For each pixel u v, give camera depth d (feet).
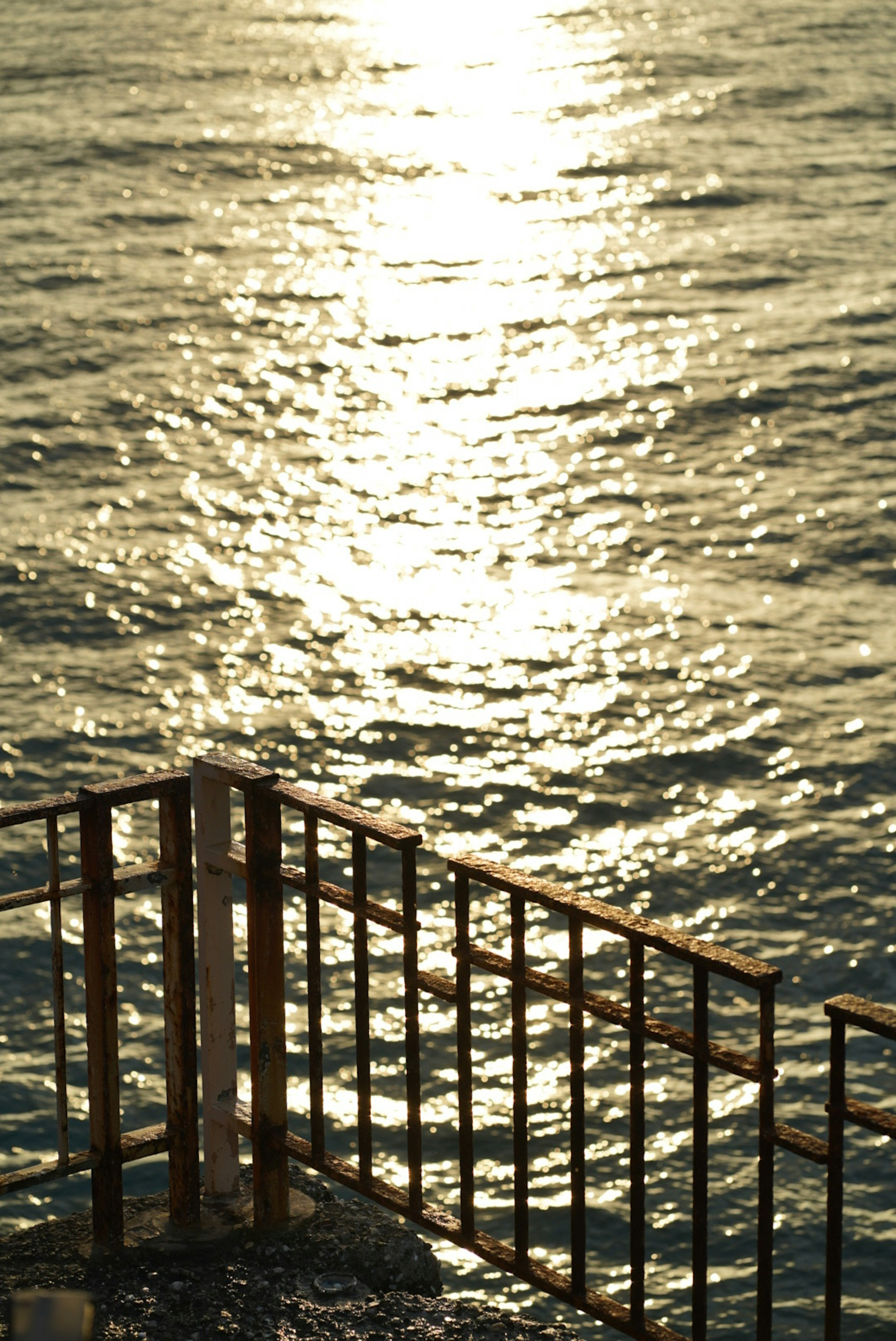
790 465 170.40
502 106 344.49
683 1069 83.51
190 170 292.40
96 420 183.11
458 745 120.16
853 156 285.23
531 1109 80.69
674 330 213.66
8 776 111.24
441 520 163.32
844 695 124.36
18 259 237.86
